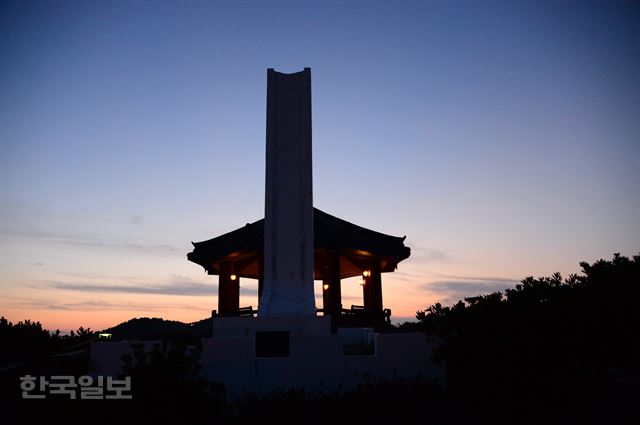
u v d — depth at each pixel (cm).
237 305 2561
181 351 924
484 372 1041
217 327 1625
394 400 1142
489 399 1045
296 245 1788
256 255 2386
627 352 1078
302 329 1617
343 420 1052
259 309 1723
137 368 898
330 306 2230
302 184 1838
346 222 2556
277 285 1752
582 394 1105
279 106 1908
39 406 1034
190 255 2459
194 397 888
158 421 853
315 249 2264
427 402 1149
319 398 1213
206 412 900
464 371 1120
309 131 1884
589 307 1070
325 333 1611
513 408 1018
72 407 971
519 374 1003
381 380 1301
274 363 1367
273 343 1608
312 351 1375
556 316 1034
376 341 1390
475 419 1052
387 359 1377
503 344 1023
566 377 1016
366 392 1209
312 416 1080
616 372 1627
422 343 1384
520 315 1041
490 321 1062
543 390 1005
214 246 2483
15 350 1639
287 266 1770
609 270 1175
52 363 1469
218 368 1356
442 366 1361
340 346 1379
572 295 1077
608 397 1209
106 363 1391
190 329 2398
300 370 1364
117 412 875
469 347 1072
